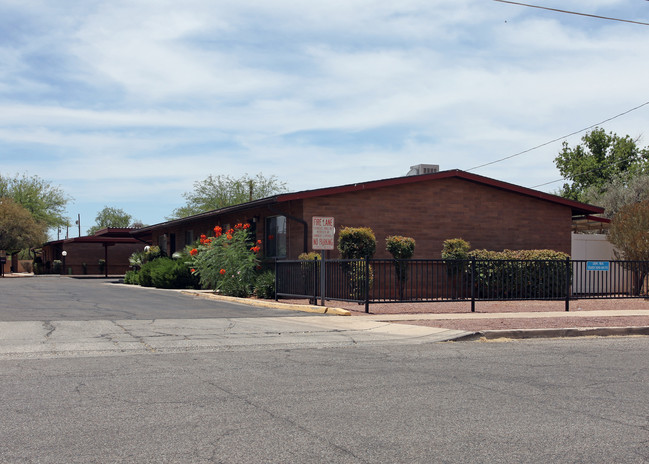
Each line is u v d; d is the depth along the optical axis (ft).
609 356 33.96
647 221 72.54
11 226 190.39
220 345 35.91
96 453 16.93
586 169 174.40
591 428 19.89
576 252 79.87
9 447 17.39
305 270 58.80
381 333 41.16
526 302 62.44
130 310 52.16
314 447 17.61
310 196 67.87
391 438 18.54
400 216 71.92
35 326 40.91
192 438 18.31
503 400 23.49
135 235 140.87
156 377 26.96
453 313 52.24
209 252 75.10
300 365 30.25
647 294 62.64
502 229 76.23
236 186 201.77
